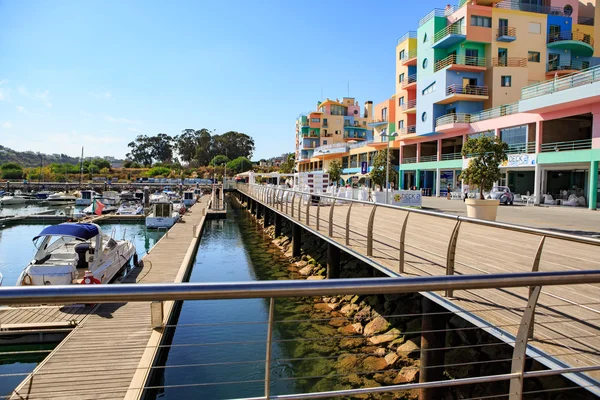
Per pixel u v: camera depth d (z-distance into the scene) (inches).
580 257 312.0
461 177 611.2
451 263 210.2
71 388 227.6
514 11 1400.1
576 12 1545.3
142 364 256.8
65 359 264.8
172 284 68.9
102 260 458.9
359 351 303.9
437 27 1470.2
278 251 752.3
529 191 1241.4
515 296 206.2
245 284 71.2
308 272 563.5
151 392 263.0
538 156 1063.0
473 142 595.2
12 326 317.1
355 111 3351.4
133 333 310.2
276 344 331.6
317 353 309.4
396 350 288.2
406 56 1738.4
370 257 299.4
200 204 1798.7
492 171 580.4
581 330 163.2
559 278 89.1
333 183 1752.0
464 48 1393.9
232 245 826.8
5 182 3046.3
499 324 167.3
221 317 395.5
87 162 4247.0
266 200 1017.5
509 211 871.7
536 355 131.2
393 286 77.8
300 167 3415.4
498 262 285.3
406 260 288.4
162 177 4018.2
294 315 392.8
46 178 3464.6
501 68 1362.0
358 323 353.7
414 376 255.3
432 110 1455.5
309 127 3191.4
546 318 176.6
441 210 864.9
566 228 560.1
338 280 75.6
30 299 62.4
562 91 922.7
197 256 716.0
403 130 1721.2
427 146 1700.3
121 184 3075.8
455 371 237.6
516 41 1401.3
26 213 1561.3
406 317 317.4
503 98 1364.4
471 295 207.6
